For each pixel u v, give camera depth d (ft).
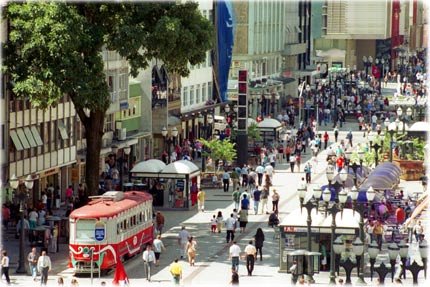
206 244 315.17
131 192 305.32
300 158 474.08
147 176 361.71
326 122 609.42
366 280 269.03
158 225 322.14
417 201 341.62
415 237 306.96
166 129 441.68
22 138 340.39
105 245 275.39
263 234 303.27
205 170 422.00
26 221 303.48
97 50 316.60
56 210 350.64
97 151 328.29
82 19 313.73
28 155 346.13
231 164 442.50
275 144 490.90
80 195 340.39
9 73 314.76
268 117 572.92
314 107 615.57
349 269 246.68
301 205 274.36
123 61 417.49
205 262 293.23
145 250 284.61
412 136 449.06
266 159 450.30
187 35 322.14
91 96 312.50
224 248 310.45
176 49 323.16
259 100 614.75
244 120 456.45
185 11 327.26
